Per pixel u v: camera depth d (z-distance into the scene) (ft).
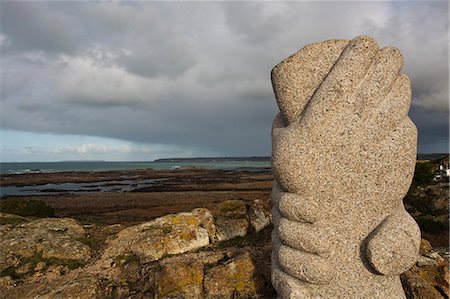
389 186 13.05
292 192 13.60
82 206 65.82
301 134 13.12
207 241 22.30
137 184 126.11
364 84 13.15
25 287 17.22
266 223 23.70
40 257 19.76
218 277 16.93
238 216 24.71
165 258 19.84
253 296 16.52
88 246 21.43
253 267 17.25
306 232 13.07
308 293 13.29
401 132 13.17
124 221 48.01
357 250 13.12
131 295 17.01
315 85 13.71
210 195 79.51
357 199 13.10
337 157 12.96
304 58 13.74
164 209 59.93
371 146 12.98
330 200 13.11
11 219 25.54
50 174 204.54
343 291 13.05
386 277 13.10
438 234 32.07
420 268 17.51
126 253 20.77
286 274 13.79
